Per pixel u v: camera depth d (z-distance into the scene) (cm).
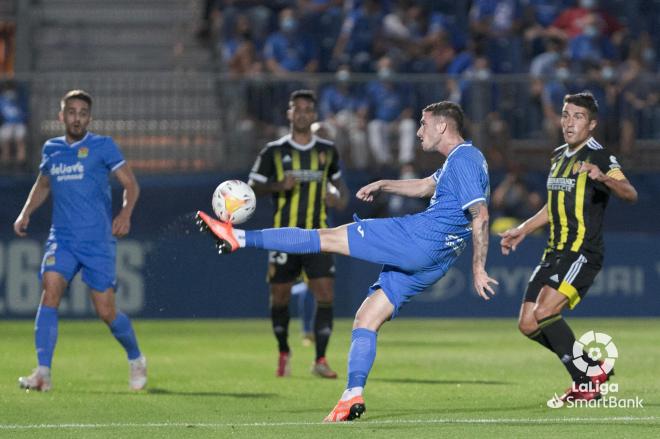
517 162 6662
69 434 2550
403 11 7969
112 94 6556
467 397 3281
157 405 3095
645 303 6619
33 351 4662
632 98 6694
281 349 3919
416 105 6700
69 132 3391
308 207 4044
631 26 8456
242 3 8050
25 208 3466
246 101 6538
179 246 6359
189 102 6594
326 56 7819
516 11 8031
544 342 3169
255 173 4038
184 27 8469
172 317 6356
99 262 3366
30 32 8144
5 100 6588
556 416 2847
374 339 2762
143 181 6378
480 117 6638
